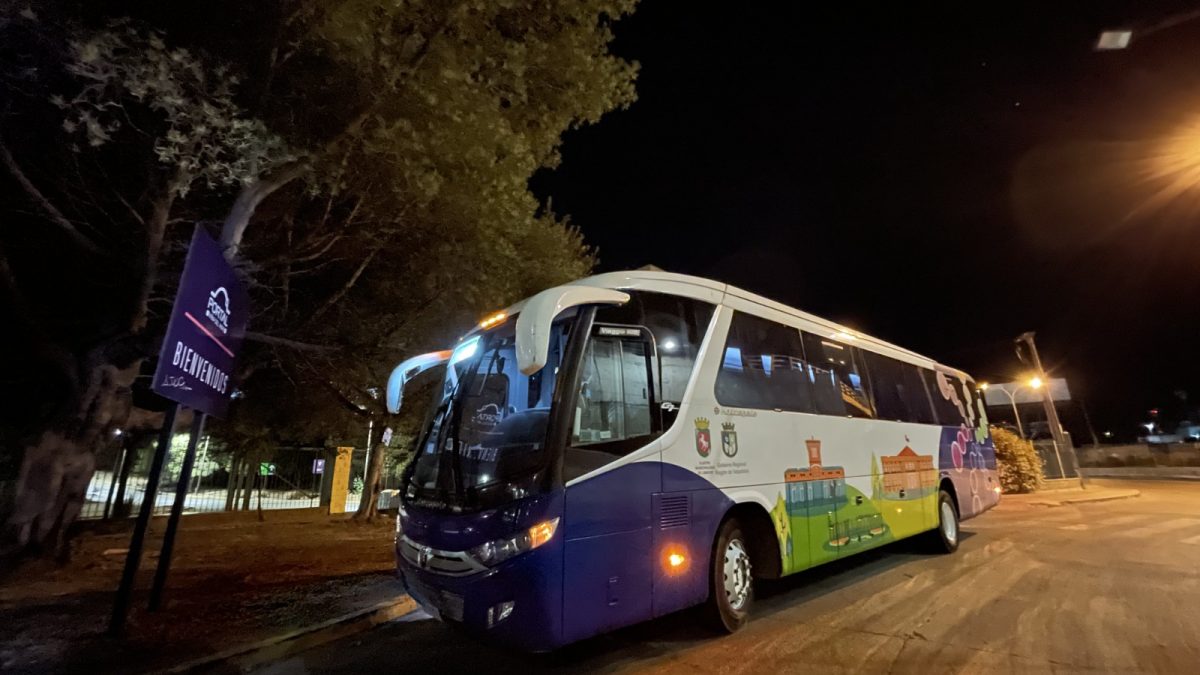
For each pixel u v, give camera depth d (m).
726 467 5.95
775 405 6.86
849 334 8.98
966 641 5.48
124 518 13.20
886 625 6.04
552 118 10.69
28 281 9.23
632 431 5.21
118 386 8.09
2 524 7.32
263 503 16.44
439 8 7.71
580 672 5.01
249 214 7.76
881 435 8.84
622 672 4.95
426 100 7.52
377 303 11.55
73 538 8.90
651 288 5.86
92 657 5.06
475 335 6.26
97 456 8.12
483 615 4.38
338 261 10.84
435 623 6.70
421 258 10.13
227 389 7.02
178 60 5.97
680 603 5.26
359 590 7.66
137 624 5.93
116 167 8.32
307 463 17.28
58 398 8.75
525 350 4.36
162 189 7.36
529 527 4.41
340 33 6.86
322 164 7.82
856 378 8.73
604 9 9.85
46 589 7.01
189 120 6.43
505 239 9.98
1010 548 10.53
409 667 5.30
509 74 9.00
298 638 5.86
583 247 14.66
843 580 8.16
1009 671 4.76
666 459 5.39
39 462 7.55
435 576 4.75
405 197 8.56
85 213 8.40
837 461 7.64
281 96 7.67
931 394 11.02
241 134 6.55
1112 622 5.98
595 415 5.04
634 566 4.92
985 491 12.27
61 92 6.55
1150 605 6.59
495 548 4.42
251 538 11.76
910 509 9.18
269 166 6.96
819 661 5.05
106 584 7.39
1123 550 10.13
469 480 4.96
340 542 11.55
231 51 7.05
